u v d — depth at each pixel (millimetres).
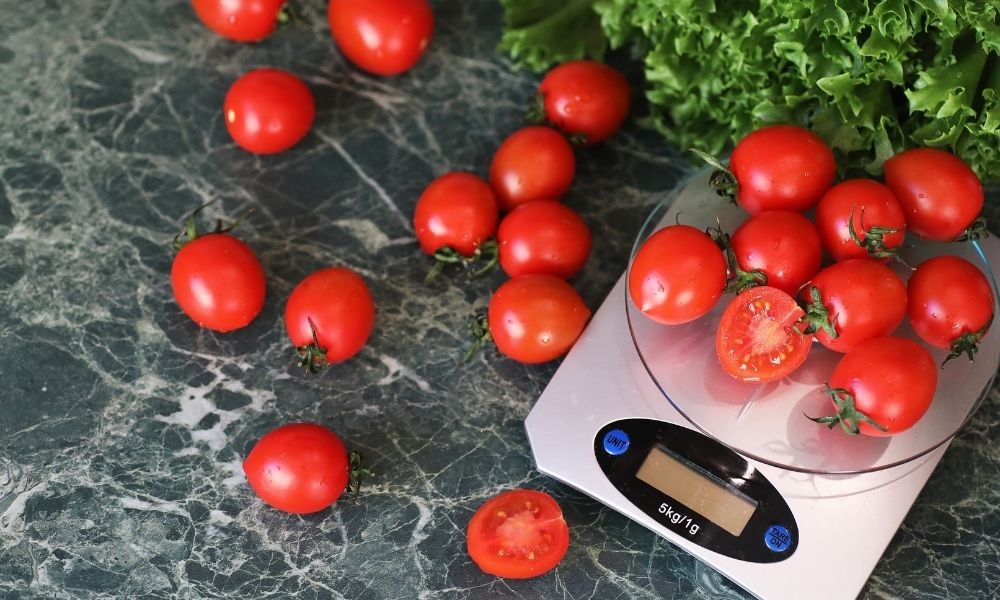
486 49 740
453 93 728
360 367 658
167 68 729
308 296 634
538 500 614
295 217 693
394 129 717
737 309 604
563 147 669
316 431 616
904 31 616
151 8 744
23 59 727
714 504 614
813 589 600
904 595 613
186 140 711
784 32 635
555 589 615
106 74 725
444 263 679
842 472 606
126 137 709
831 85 635
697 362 629
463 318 670
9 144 706
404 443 643
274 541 623
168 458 638
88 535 623
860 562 604
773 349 603
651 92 692
